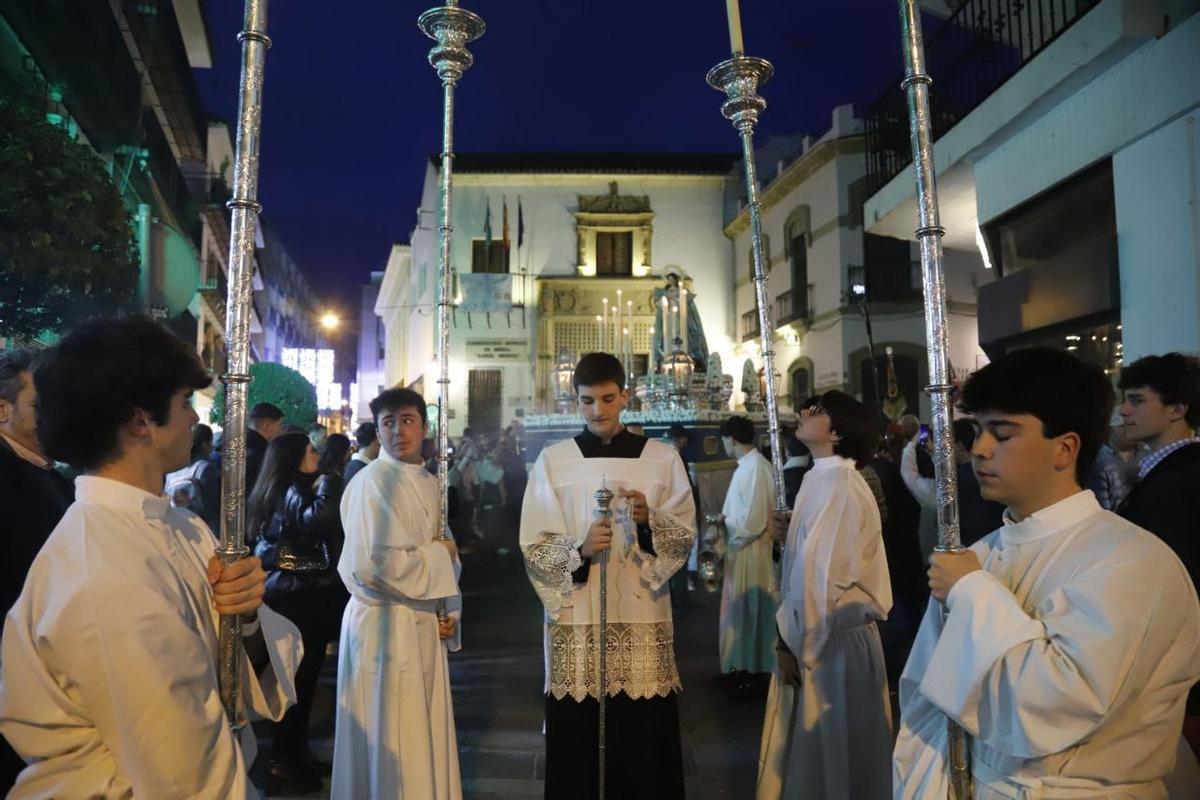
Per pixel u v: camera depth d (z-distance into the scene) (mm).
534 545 3076
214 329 23391
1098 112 5824
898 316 18562
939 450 1573
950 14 8711
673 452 3283
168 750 1222
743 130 3133
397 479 3174
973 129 7172
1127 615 1325
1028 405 1505
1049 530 1521
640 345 26016
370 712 2986
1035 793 1399
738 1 3064
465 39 2920
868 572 2920
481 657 6234
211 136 22172
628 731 3000
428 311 26875
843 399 3127
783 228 22344
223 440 1519
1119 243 5625
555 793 3000
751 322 24984
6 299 4348
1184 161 5074
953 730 1496
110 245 4750
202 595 1503
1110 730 1390
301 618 3818
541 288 26172
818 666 2941
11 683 1261
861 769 2910
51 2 8250
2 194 3947
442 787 3035
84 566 1263
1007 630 1380
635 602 3066
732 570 5312
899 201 8445
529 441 10125
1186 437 2705
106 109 10430
